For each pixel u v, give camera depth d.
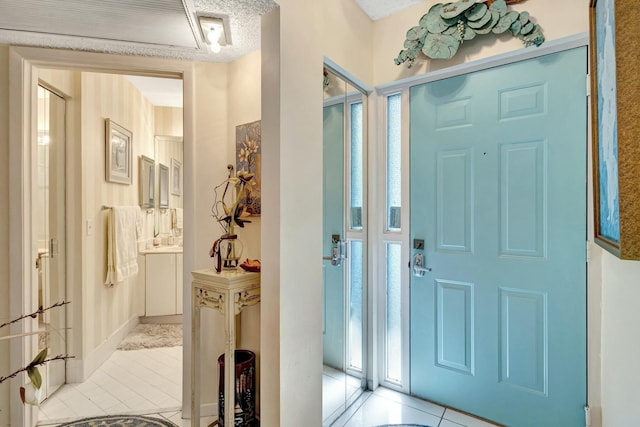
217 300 1.64
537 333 1.77
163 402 2.19
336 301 2.01
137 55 1.98
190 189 2.02
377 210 2.31
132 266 3.11
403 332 2.21
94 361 2.62
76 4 1.48
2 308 1.87
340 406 2.01
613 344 1.37
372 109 2.27
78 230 2.47
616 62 0.76
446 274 2.05
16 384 1.84
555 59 1.71
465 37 1.82
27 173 1.91
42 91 2.28
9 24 1.65
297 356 1.56
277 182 1.47
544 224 1.75
